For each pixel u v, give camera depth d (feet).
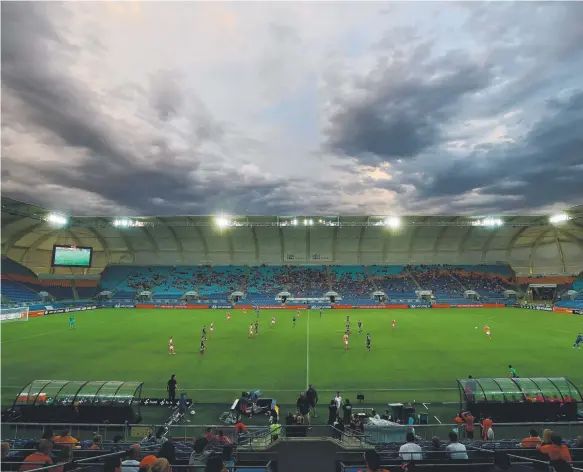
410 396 72.28
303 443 44.75
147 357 104.42
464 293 265.13
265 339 132.77
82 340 131.54
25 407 59.98
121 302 261.65
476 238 280.51
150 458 25.26
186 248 298.56
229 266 301.22
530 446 38.78
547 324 168.76
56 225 238.48
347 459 39.11
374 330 152.56
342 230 276.21
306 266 299.17
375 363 96.84
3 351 112.68
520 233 268.00
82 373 88.38
